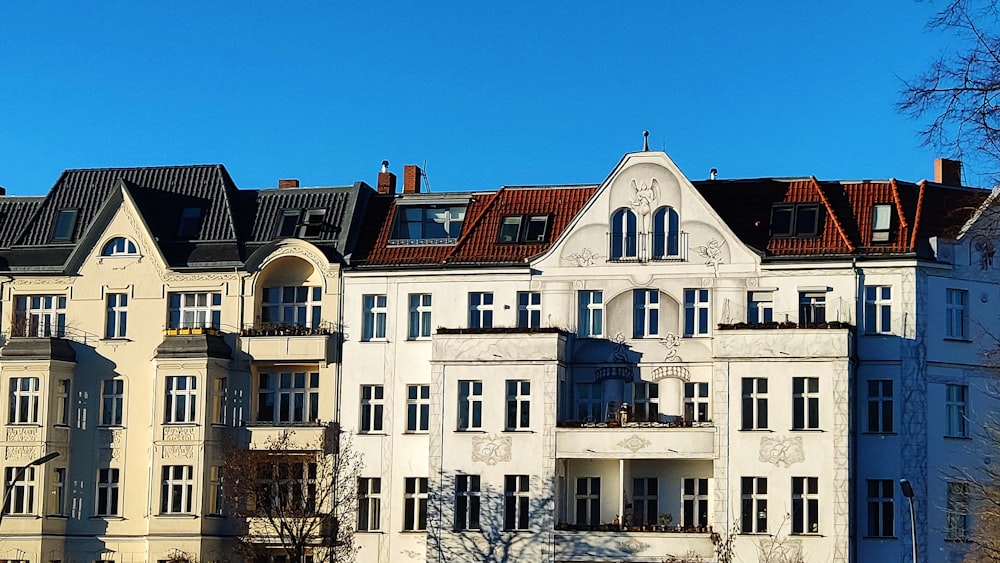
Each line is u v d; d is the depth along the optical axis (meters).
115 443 64.31
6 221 68.88
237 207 67.12
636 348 60.28
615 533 57.62
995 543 50.38
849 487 56.12
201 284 64.81
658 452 57.69
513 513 58.91
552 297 61.34
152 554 62.22
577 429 58.59
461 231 64.25
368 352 62.75
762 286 59.56
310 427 62.19
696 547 56.94
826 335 56.78
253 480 59.38
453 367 60.09
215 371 63.16
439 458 59.66
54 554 63.50
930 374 58.31
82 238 65.88
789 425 56.56
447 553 58.97
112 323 65.62
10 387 64.38
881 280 58.75
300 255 63.84
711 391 59.22
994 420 58.34
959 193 61.72
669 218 60.84
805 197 61.56
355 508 60.62
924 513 57.28
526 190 64.62
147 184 68.44
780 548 55.84
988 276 59.94
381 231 64.88
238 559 62.50
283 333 63.38
